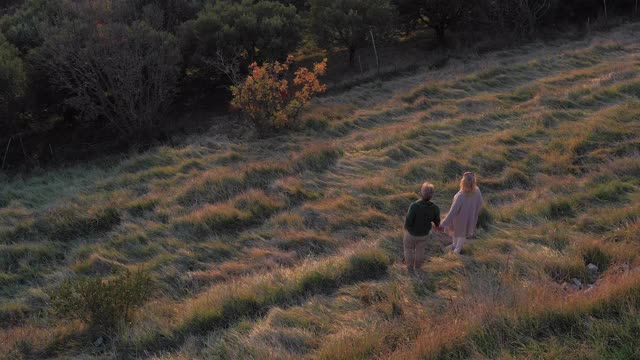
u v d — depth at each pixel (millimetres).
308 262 8648
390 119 16156
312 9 22828
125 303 7645
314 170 12773
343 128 15766
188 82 21188
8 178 16031
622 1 24578
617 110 13031
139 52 17891
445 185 10875
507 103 15773
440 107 15969
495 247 7949
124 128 18422
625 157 10484
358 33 21531
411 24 25000
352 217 10086
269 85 15664
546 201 9195
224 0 23203
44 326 7945
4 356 6973
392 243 8664
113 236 10859
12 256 10453
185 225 10781
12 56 18078
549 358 4484
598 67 17734
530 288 6043
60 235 11250
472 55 21547
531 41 22688
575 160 11109
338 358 5375
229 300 7402
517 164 11320
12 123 17984
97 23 18250
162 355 6555
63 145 18234
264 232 10203
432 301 6605
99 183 13852
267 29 20125
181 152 15266
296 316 6738
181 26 20516
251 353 5957
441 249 8266
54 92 18469
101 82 18406
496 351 4727
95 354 6977
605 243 7430
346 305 6980
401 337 5641
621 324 4695
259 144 15125
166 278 9062
